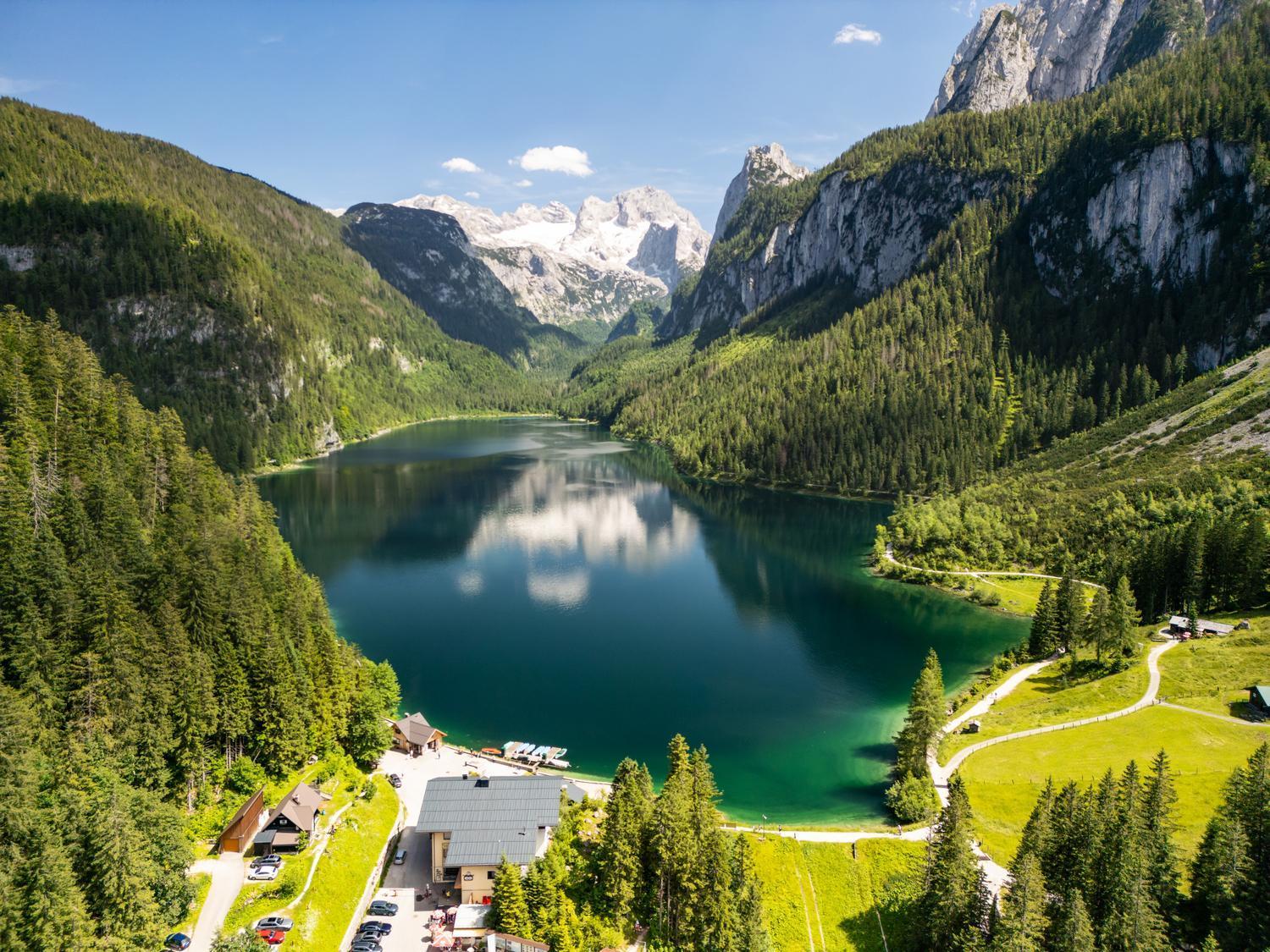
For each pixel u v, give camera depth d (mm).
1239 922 54406
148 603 93062
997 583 174125
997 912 60312
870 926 68938
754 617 159875
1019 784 85875
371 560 196500
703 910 65688
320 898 68812
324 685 94562
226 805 80625
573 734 110062
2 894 53125
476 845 71750
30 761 65688
